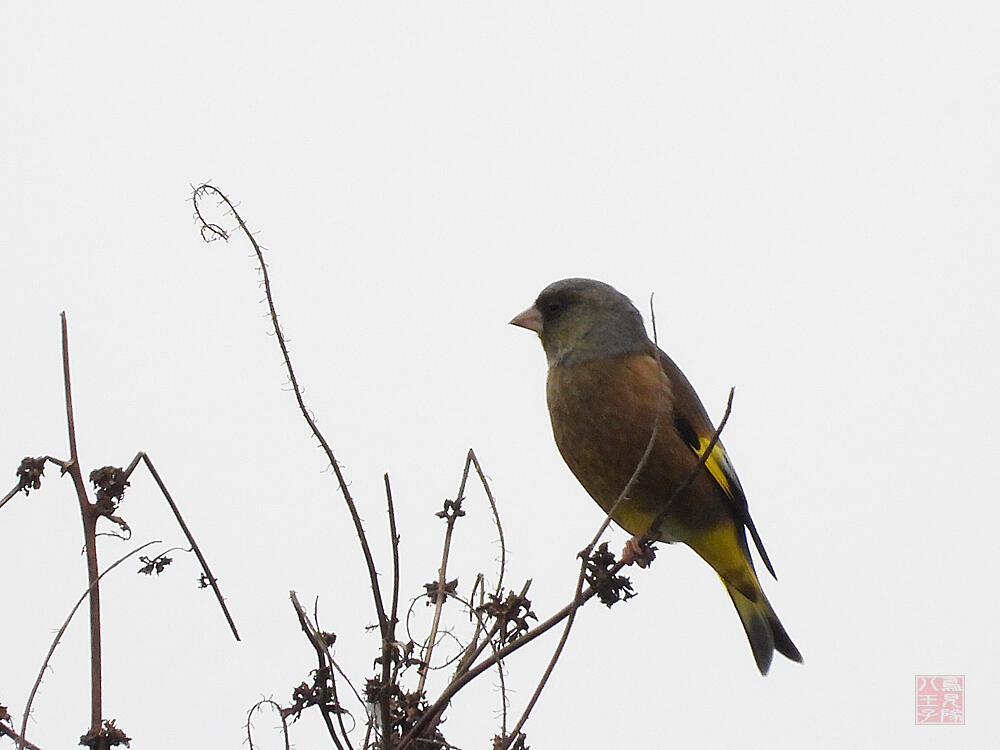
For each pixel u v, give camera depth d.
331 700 6.27
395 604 6.40
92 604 5.83
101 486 5.96
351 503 6.37
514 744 6.20
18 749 5.55
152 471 6.06
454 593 6.89
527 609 6.59
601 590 7.14
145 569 6.00
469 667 6.57
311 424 6.32
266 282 6.20
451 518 7.04
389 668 6.27
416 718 6.31
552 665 6.20
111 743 5.71
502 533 6.91
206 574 6.10
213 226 6.11
